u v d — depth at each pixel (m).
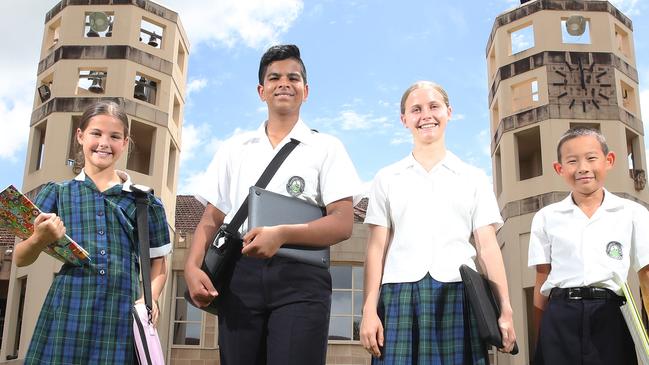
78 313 3.79
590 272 4.53
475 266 4.30
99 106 4.29
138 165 24.08
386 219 4.48
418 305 4.08
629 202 4.78
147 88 23.31
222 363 3.80
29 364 3.72
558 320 4.53
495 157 25.72
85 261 3.86
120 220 4.10
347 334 21.12
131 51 22.70
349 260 21.45
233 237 3.84
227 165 4.26
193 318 21.61
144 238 4.11
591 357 4.37
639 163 23.94
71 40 22.80
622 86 24.56
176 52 24.23
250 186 3.94
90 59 22.50
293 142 4.09
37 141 22.81
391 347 4.04
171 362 21.11
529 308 22.02
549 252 4.89
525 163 26.28
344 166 4.06
